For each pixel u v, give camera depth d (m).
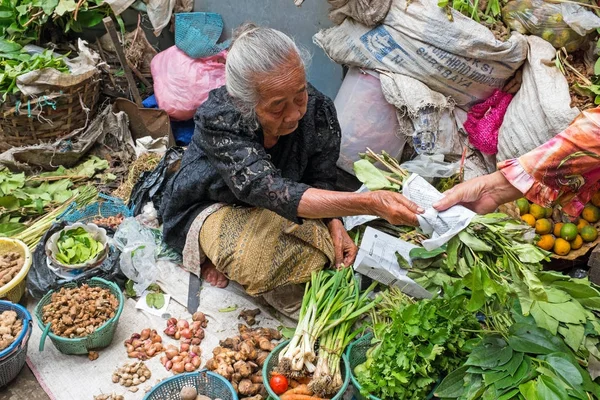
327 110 2.48
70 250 2.59
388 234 2.55
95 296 2.40
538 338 1.88
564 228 2.67
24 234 2.79
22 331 2.18
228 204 2.54
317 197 2.08
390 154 3.03
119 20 3.59
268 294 2.50
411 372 1.88
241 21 3.55
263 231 2.42
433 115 2.78
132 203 3.01
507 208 2.69
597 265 2.46
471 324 2.04
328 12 2.94
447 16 2.63
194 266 2.60
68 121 3.32
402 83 2.77
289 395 1.98
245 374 2.15
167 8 3.57
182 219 2.60
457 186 1.95
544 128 2.57
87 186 3.09
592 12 2.66
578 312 1.93
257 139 2.27
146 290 2.60
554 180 1.85
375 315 2.24
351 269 2.42
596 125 1.74
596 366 1.94
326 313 2.18
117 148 3.48
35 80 3.08
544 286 2.02
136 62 3.71
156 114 3.45
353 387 2.12
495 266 2.01
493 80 2.77
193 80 3.42
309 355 2.05
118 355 2.34
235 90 2.03
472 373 1.88
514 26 2.73
